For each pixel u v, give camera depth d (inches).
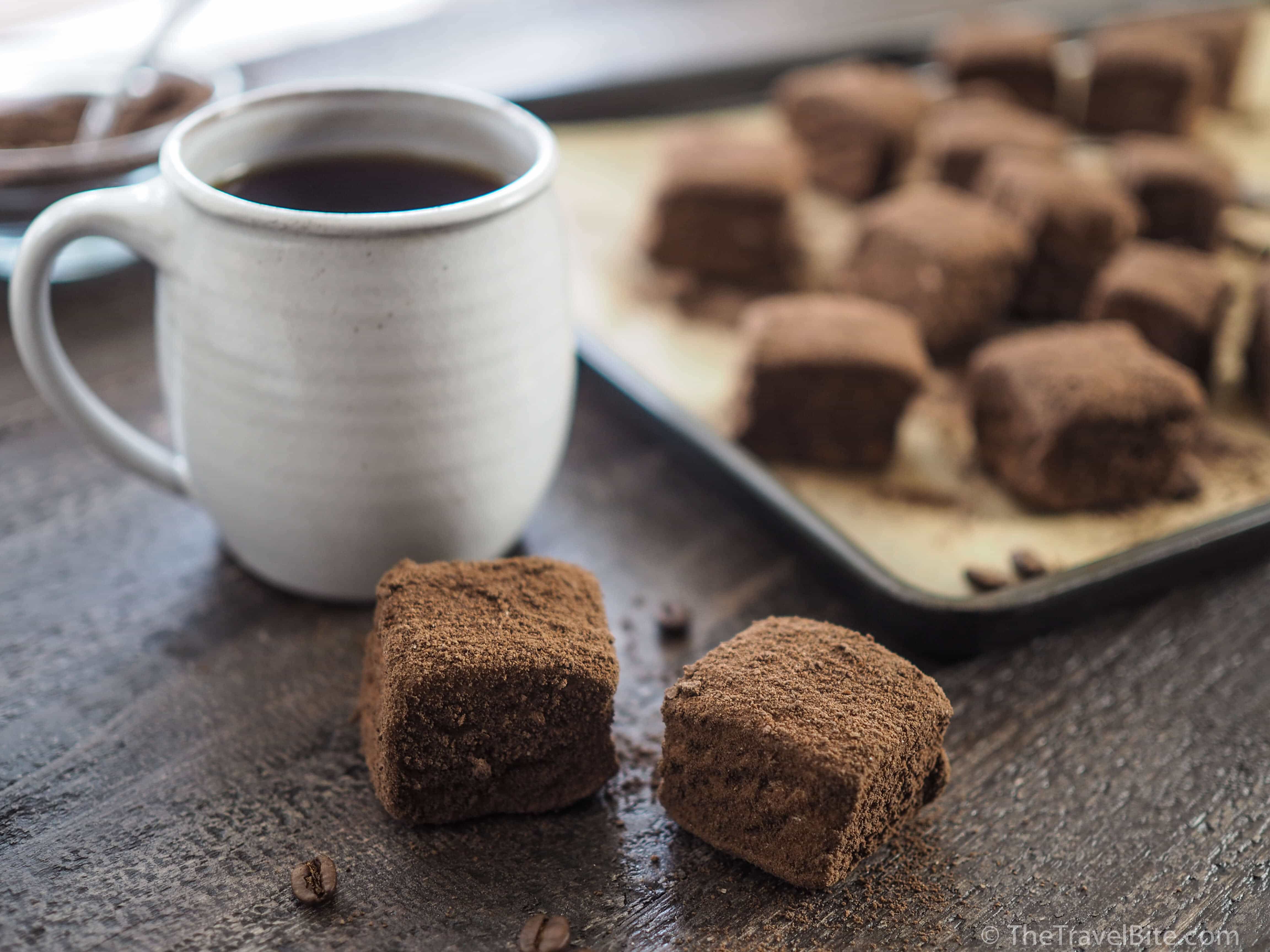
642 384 19.5
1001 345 20.3
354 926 14.0
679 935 14.1
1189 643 17.1
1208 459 20.1
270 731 15.5
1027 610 16.5
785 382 19.5
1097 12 35.3
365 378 14.8
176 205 14.8
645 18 32.1
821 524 17.5
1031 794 15.4
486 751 14.7
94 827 14.6
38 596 16.7
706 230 24.5
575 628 15.0
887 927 14.2
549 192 15.4
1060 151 27.4
